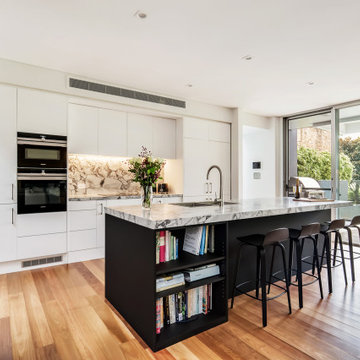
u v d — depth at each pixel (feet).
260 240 7.90
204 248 7.60
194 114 16.55
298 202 10.95
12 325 7.16
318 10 7.63
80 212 12.66
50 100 11.76
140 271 6.68
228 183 18.51
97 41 9.41
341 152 17.49
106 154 14.29
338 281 10.37
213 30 8.70
